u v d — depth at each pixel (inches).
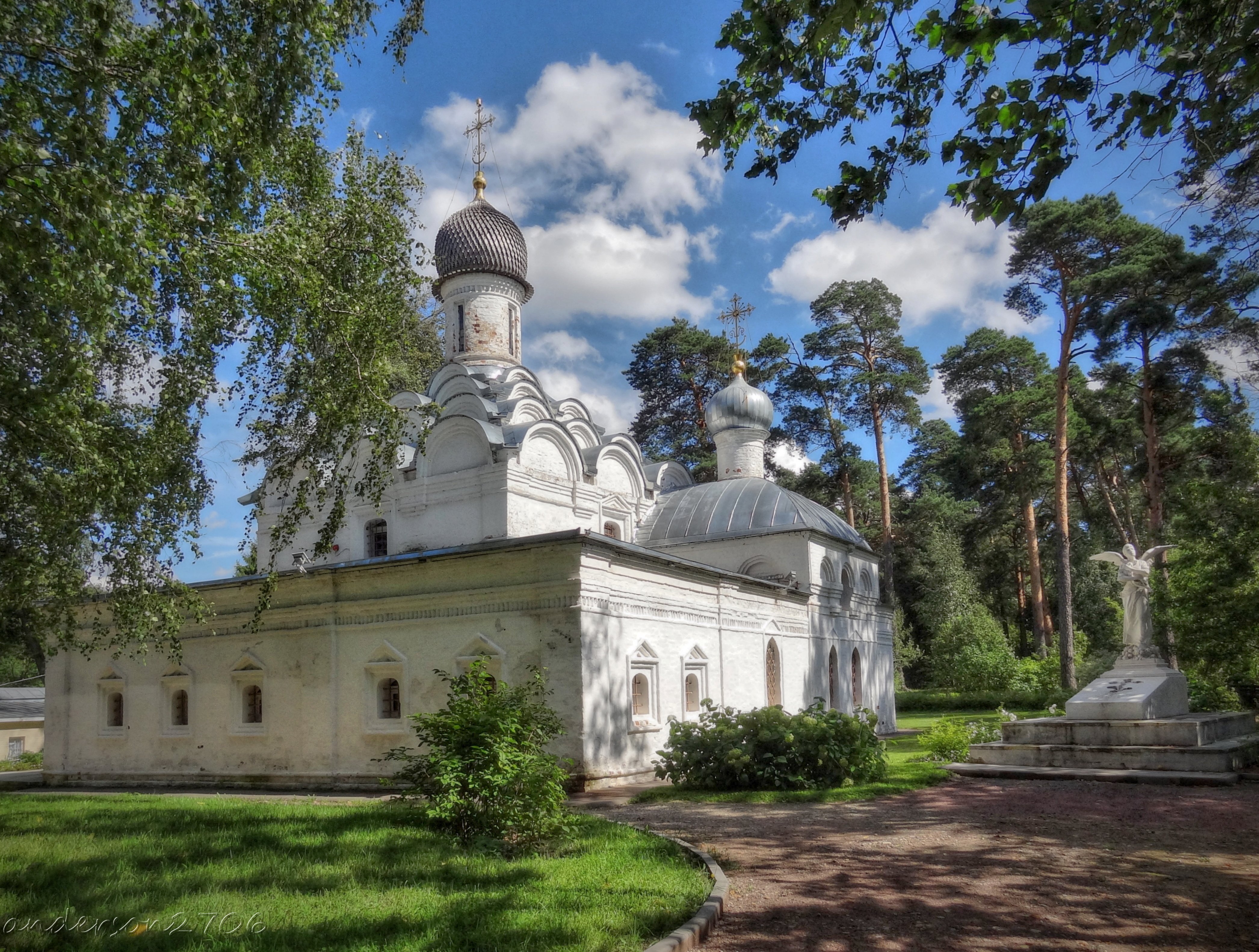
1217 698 1000.9
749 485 1245.7
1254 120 345.4
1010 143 313.0
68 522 533.3
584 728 675.4
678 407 1945.1
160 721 884.0
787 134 349.7
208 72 387.9
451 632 741.9
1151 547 1258.0
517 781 391.2
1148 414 1360.7
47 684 970.1
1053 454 1600.6
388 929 264.8
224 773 832.9
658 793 600.7
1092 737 689.0
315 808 503.5
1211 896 322.0
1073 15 291.4
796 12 305.9
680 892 309.7
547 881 322.0
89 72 355.3
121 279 374.3
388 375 532.7
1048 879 347.3
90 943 255.1
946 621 1861.5
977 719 1397.6
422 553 777.6
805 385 1834.4
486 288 1174.3
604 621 718.5
